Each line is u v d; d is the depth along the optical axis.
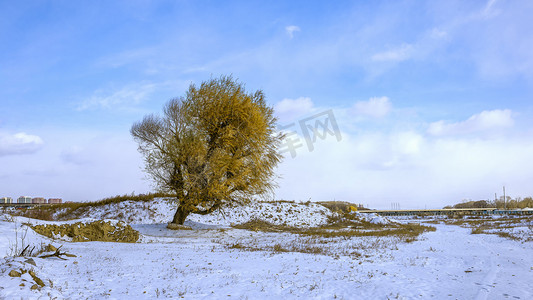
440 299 9.06
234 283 10.88
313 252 17.95
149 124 30.28
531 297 9.15
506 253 18.23
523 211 75.94
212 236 28.08
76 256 14.62
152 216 37.53
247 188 30.67
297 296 9.52
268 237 28.28
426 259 15.96
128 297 9.30
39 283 9.55
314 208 47.16
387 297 9.32
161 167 29.95
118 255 15.63
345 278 11.62
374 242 22.88
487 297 9.15
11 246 14.82
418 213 84.50
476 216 69.69
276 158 32.06
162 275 11.83
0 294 8.23
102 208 39.44
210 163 28.98
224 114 30.11
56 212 38.69
